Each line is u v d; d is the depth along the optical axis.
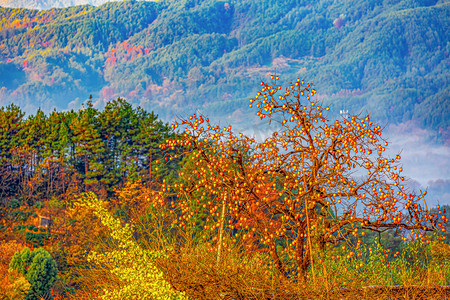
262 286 9.30
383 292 9.63
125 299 7.95
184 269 9.41
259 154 11.10
